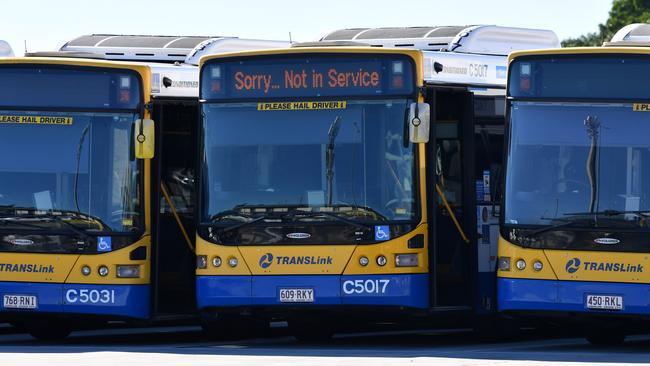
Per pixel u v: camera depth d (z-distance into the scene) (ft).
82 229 185.47
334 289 178.81
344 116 181.88
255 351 174.09
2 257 186.39
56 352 172.45
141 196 186.19
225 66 185.68
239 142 184.24
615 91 178.09
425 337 207.82
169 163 193.16
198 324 228.63
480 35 202.49
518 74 180.96
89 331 225.15
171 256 191.42
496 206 193.88
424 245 180.24
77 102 187.52
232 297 181.27
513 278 178.50
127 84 187.11
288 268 179.83
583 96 178.70
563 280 175.94
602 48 178.40
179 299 192.34
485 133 193.88
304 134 182.60
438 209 186.09
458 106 191.01
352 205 180.14
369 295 178.40
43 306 185.26
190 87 195.52
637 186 175.94
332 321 190.39
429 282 181.47
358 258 178.81
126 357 164.45
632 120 177.27
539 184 178.70
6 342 197.26
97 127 187.01
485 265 192.13
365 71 181.98
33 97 188.14
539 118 179.73
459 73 190.39
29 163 187.42
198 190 184.44
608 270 174.50
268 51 184.34
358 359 159.94
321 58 183.01
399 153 180.24
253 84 184.65
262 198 182.29
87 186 186.39
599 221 175.63
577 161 177.99
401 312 179.01
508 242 179.11
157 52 216.13
